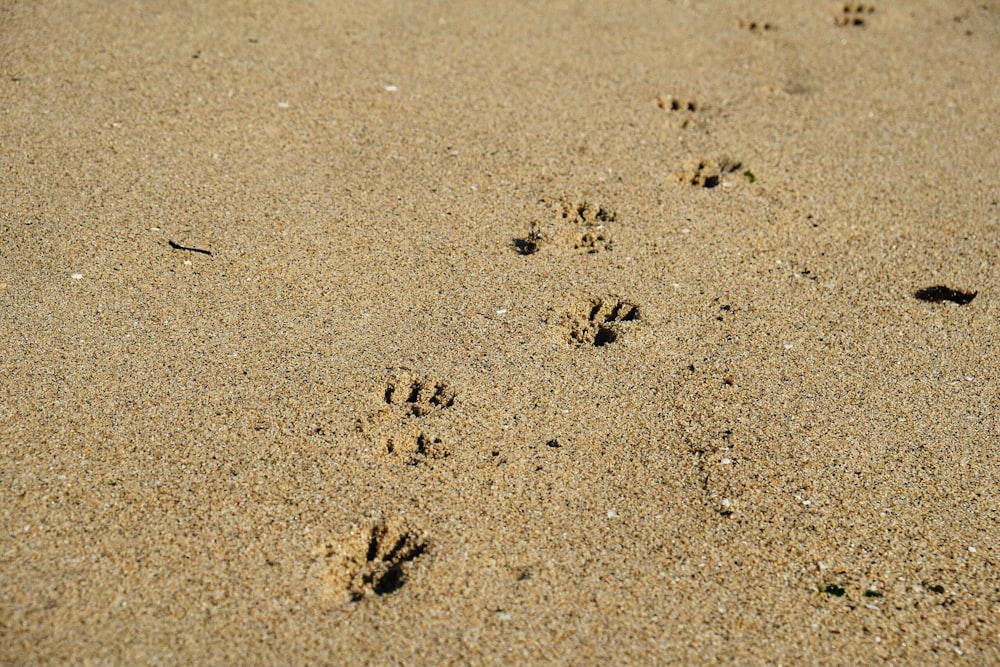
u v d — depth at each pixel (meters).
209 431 1.28
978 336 1.42
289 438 1.28
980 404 1.35
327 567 1.19
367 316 1.40
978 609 1.19
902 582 1.20
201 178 1.54
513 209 1.54
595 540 1.22
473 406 1.32
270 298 1.41
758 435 1.30
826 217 1.56
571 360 1.37
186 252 1.45
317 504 1.23
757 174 1.62
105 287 1.40
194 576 1.18
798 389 1.35
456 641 1.15
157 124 1.62
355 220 1.51
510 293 1.44
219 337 1.36
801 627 1.17
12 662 1.12
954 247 1.53
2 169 1.52
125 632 1.14
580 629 1.16
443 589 1.18
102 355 1.33
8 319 1.36
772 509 1.25
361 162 1.59
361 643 1.15
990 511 1.25
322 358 1.35
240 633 1.15
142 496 1.22
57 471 1.24
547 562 1.20
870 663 1.15
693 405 1.33
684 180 1.61
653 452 1.29
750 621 1.17
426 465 1.27
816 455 1.29
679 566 1.20
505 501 1.24
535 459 1.27
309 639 1.15
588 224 1.53
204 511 1.22
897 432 1.32
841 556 1.22
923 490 1.27
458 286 1.44
